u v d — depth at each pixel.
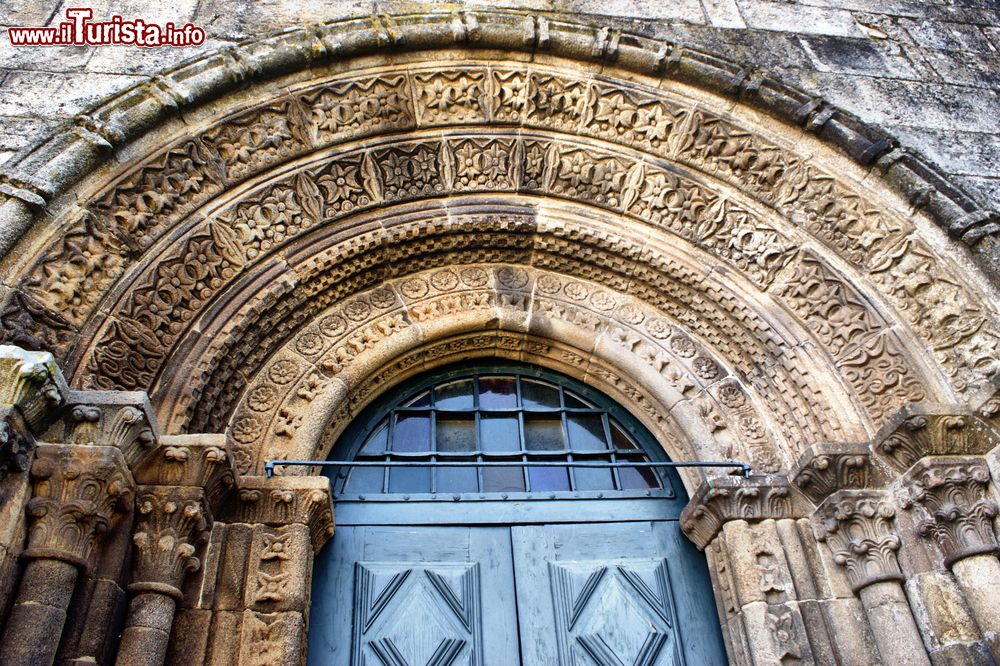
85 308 3.89
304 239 4.95
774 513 4.40
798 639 3.97
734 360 5.19
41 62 4.84
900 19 6.60
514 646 4.22
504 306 5.35
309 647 4.07
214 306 4.45
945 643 3.66
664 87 5.56
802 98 5.41
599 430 5.32
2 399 2.96
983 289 4.51
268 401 4.54
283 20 5.50
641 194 5.47
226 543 3.87
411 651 4.12
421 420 5.23
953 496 3.92
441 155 5.38
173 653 3.49
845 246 5.03
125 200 4.27
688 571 4.66
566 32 5.52
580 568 4.56
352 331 5.01
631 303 5.51
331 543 4.48
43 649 2.81
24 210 3.82
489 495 4.80
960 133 5.57
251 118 4.88
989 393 3.97
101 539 3.24
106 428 3.26
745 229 5.27
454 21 5.43
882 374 4.56
